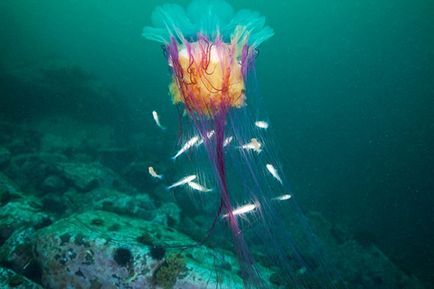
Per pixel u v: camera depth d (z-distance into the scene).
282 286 5.72
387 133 39.56
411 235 20.77
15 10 34.97
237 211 4.17
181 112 4.14
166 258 5.09
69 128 17.11
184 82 3.88
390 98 47.44
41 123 16.64
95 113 18.41
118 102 20.59
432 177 29.92
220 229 7.88
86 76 19.77
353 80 55.09
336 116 46.78
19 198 6.99
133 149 14.56
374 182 29.03
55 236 5.05
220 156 3.77
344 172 30.67
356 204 24.45
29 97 16.70
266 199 4.90
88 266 4.89
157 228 6.14
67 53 43.88
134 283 4.84
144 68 51.50
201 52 3.88
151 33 4.20
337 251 10.52
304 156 33.38
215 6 4.14
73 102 17.80
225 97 3.96
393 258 11.96
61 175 10.12
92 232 5.17
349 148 36.72
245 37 4.22
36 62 20.12
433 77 46.03
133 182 12.50
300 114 49.97
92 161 13.62
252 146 4.59
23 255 5.23
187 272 5.00
